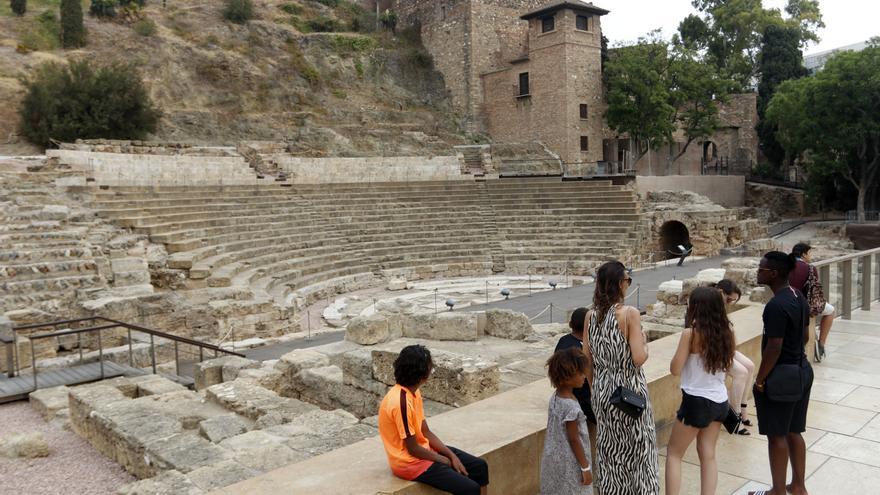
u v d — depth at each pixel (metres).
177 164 31.27
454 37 57.72
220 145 43.78
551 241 35.44
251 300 19.88
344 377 9.94
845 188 52.59
